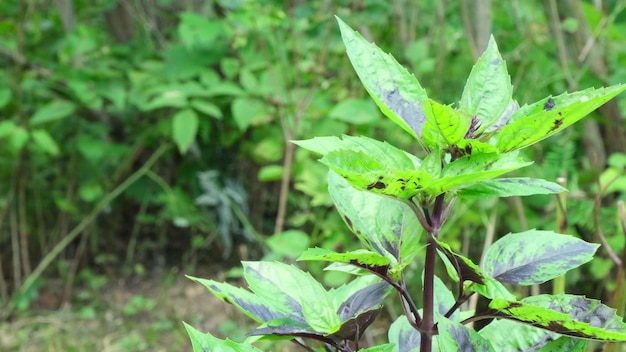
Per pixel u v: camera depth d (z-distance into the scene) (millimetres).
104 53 1753
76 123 1672
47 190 1769
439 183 400
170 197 1671
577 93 429
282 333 442
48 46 1771
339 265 475
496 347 475
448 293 513
